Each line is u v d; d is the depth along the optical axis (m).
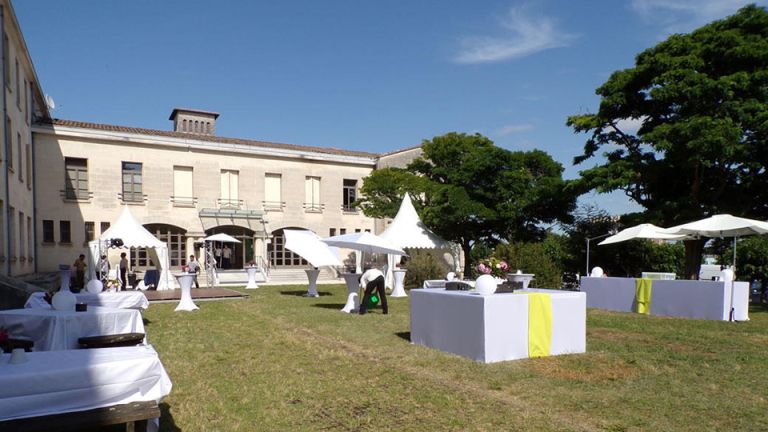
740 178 17.53
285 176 30.94
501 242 23.25
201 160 28.55
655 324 11.02
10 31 17.84
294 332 9.91
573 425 4.70
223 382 6.20
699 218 16.89
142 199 26.97
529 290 8.52
